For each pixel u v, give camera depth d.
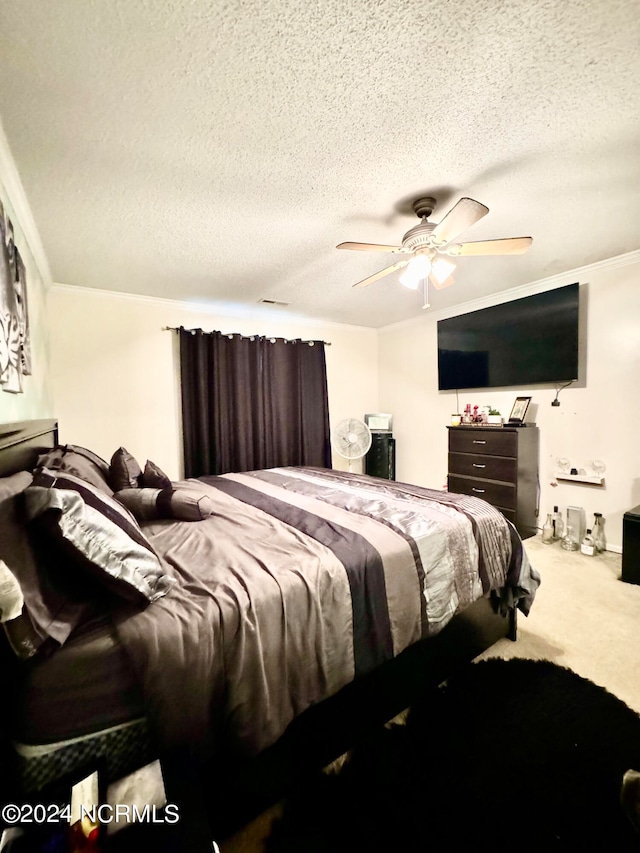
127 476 2.04
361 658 1.22
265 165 1.61
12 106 1.24
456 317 3.86
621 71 1.17
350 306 3.84
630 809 0.83
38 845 0.63
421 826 1.04
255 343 3.87
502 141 1.49
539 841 1.00
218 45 1.06
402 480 4.75
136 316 3.38
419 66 1.14
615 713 1.40
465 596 1.55
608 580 2.44
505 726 1.35
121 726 0.85
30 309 2.14
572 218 2.14
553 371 3.10
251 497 2.16
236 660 0.98
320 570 1.22
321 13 0.98
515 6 0.97
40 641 0.81
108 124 1.34
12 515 0.93
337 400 4.68
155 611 0.98
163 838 0.68
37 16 0.96
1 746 0.78
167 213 1.97
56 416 3.03
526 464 3.21
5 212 1.56
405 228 2.19
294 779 1.13
